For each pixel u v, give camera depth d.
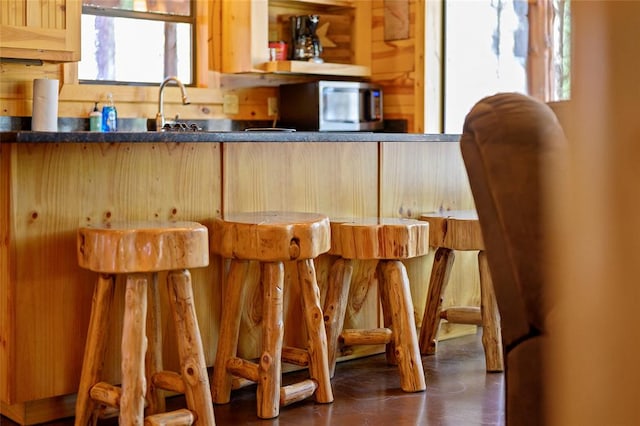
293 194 3.70
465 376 3.76
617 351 1.04
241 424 3.09
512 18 6.42
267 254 3.10
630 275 1.01
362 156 3.95
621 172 0.99
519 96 1.65
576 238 1.05
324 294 3.84
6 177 2.89
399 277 3.55
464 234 3.86
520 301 1.60
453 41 6.19
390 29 6.27
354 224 3.57
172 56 5.66
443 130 6.19
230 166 3.46
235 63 5.70
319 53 6.06
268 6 6.05
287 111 6.01
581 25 0.98
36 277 2.95
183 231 2.79
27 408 3.03
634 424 1.03
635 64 0.95
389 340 3.68
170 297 2.91
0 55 4.43
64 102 5.09
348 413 3.21
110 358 3.12
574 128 1.02
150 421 2.79
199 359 2.91
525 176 1.55
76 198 3.03
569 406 1.08
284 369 3.77
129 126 5.36
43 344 2.98
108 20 5.37
